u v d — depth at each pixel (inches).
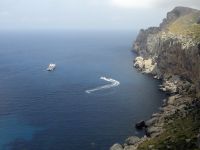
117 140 6240.2
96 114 7642.7
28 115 7578.7
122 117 7436.0
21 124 7022.6
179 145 5290.4
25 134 6525.6
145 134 6491.1
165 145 5388.8
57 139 6294.3
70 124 7027.6
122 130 6702.8
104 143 6117.1
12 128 6806.1
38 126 6929.1
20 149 5885.8
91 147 5964.6
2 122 7121.1
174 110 7224.4
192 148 5113.2
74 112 7780.5
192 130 5831.7
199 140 5152.6
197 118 6407.5
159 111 7815.0
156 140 5738.2
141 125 6835.6
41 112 7785.4
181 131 5905.5
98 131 6648.6
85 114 7642.7
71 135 6471.5
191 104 7352.4
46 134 6525.6
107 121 7190.0
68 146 6008.9
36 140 6254.9
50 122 7155.5
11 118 7372.1
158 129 6323.8
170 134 5871.1
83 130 6702.8
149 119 7224.4
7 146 6003.9
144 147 5511.8
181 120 6501.0
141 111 7844.5
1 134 6505.9
